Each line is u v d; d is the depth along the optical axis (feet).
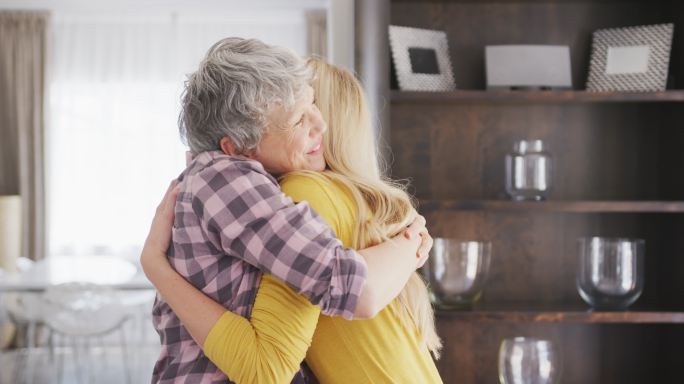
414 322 4.84
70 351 22.57
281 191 4.33
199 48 24.62
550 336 9.52
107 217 24.88
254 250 4.00
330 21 9.85
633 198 9.52
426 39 9.05
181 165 24.82
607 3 9.45
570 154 9.48
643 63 9.06
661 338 9.48
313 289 3.92
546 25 9.46
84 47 24.64
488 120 9.43
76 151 24.80
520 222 9.49
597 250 8.63
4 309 17.99
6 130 24.48
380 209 4.55
